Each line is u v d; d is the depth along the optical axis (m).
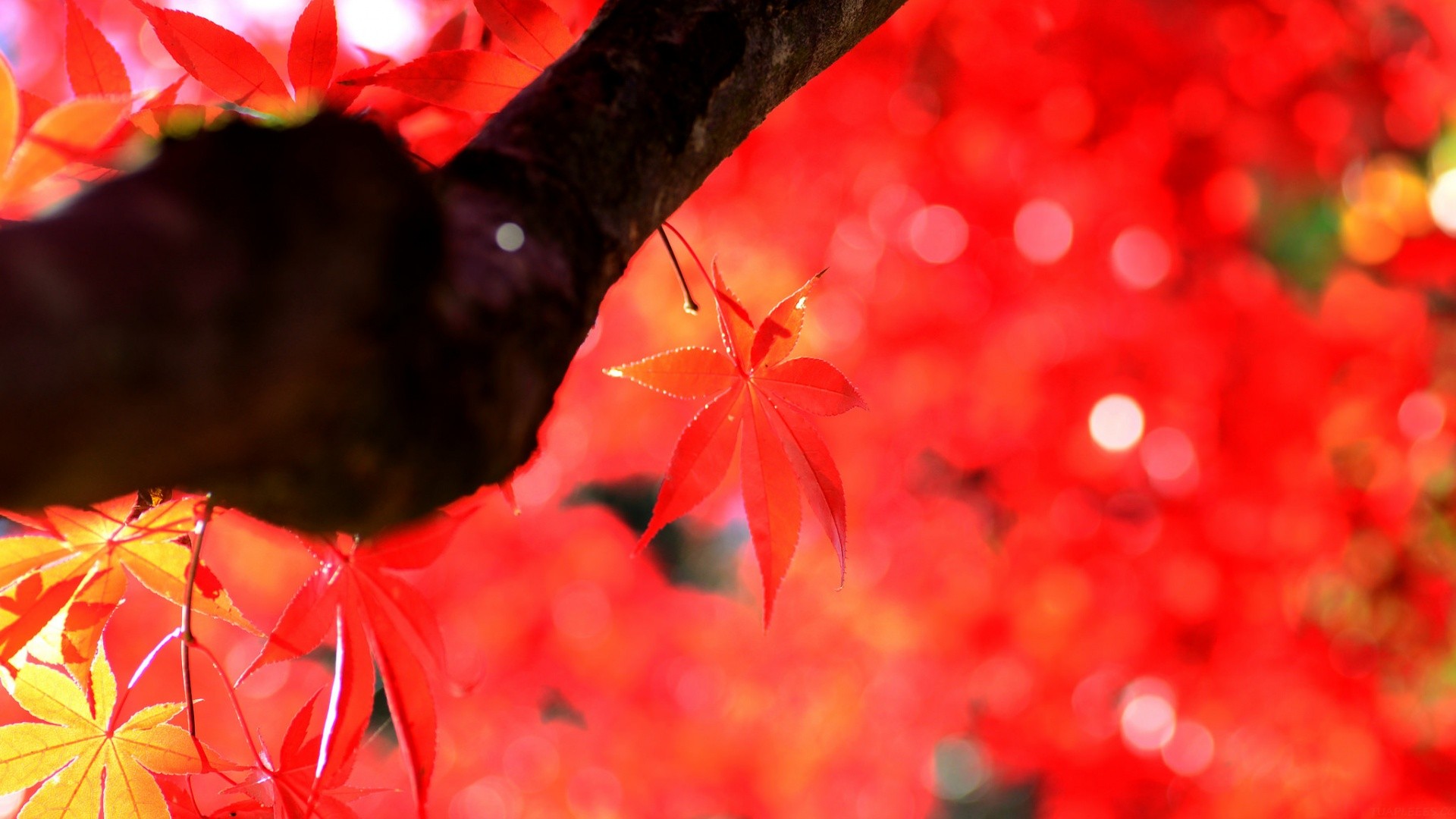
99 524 0.65
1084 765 1.56
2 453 0.40
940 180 1.44
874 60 1.34
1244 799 1.47
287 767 0.66
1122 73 1.27
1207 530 1.40
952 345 1.52
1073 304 1.43
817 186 1.51
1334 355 1.36
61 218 0.42
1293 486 1.37
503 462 0.57
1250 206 1.40
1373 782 1.40
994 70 1.32
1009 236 1.43
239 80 0.65
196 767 0.66
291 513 0.53
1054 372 1.45
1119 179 1.36
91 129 0.58
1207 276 1.42
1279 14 1.30
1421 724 1.46
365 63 0.76
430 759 0.64
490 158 0.58
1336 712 1.42
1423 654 1.45
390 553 0.65
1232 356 1.37
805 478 0.66
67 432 0.41
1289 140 1.34
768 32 0.61
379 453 0.51
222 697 1.54
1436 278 1.39
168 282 0.42
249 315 0.43
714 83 0.60
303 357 0.45
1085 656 1.56
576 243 0.58
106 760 0.66
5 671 0.65
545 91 0.59
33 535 0.65
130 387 0.41
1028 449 1.52
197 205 0.44
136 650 1.50
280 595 1.53
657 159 0.59
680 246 1.60
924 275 1.51
